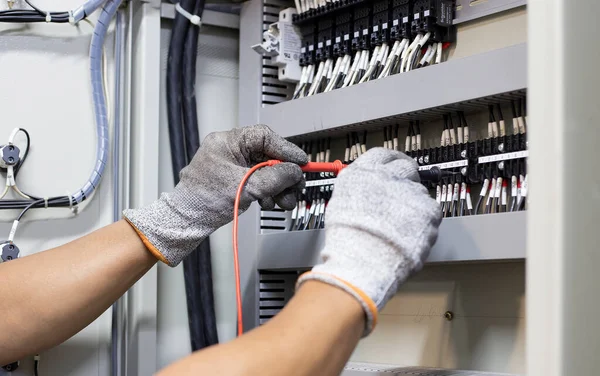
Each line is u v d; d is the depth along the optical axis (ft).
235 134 4.04
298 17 4.87
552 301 2.10
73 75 4.85
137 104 4.92
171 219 3.97
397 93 3.99
